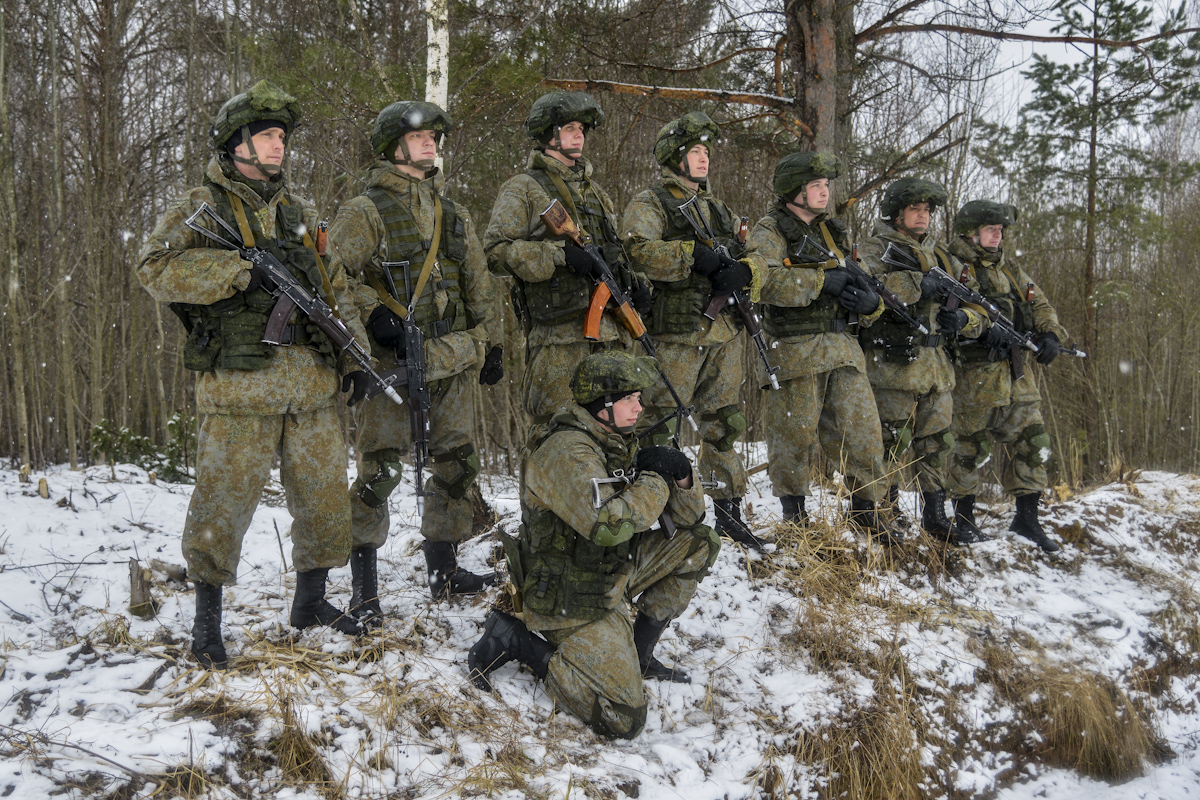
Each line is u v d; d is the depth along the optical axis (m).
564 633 3.10
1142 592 5.36
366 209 3.46
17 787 2.29
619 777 2.80
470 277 3.80
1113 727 4.34
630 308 3.86
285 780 2.55
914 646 4.15
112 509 4.80
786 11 7.17
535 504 3.17
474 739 2.85
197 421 7.39
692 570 3.30
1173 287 12.41
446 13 5.53
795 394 4.75
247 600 3.74
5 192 7.06
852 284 4.69
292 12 8.62
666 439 3.94
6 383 7.59
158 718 2.68
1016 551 5.43
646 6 7.95
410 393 3.33
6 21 8.03
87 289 8.78
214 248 2.93
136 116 11.00
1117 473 7.64
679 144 4.36
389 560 4.38
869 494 4.88
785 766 3.16
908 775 3.54
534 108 3.98
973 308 5.27
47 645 3.19
